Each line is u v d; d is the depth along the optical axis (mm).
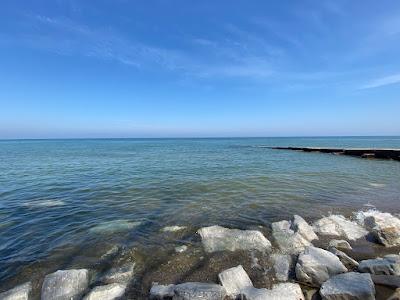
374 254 6164
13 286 5074
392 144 76938
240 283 4836
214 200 11656
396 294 4391
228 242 6832
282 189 13914
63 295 4648
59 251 6574
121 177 18219
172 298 4414
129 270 5578
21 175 19312
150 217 9266
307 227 7617
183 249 6621
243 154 42906
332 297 4273
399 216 9234
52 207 10672
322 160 30984
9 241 7223
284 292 4434
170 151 53344
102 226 8383
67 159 33594
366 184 15211
